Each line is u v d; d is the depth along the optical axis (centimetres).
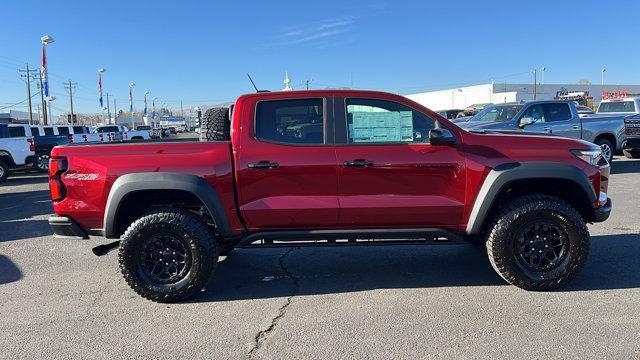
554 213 454
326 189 462
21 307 467
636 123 1328
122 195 451
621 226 711
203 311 448
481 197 460
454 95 7938
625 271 519
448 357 350
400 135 473
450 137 448
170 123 8756
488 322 405
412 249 629
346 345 373
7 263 618
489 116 1290
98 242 721
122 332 407
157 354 368
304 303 460
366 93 474
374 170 459
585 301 443
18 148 1733
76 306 466
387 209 463
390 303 452
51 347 382
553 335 379
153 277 465
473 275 523
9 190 1430
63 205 464
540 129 1217
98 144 472
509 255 461
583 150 468
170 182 449
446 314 423
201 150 461
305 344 377
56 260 627
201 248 459
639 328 386
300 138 469
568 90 7562
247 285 514
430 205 463
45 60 2942
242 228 470
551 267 462
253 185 460
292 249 642
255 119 468
